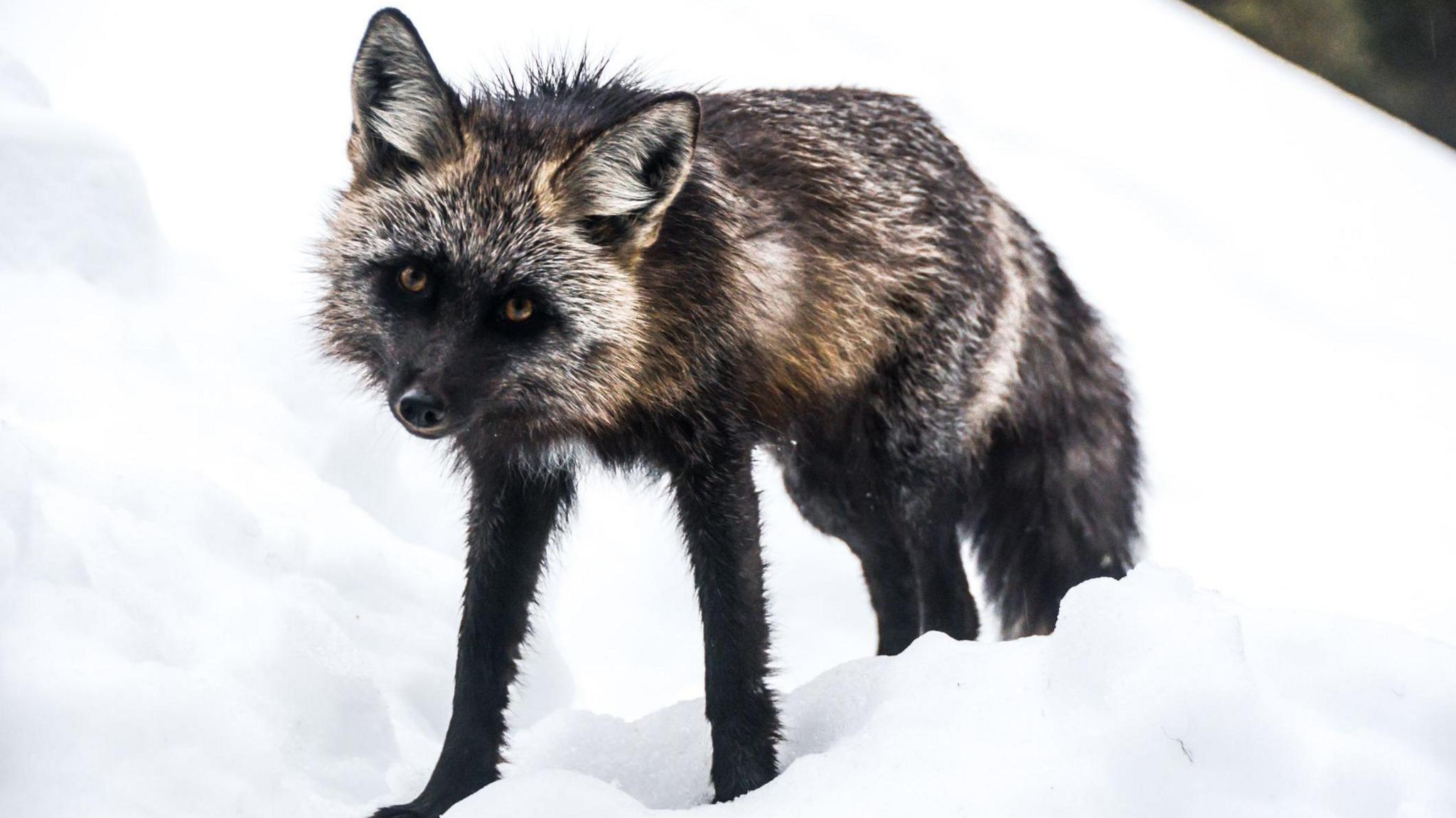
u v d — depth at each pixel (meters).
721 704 5.79
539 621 8.96
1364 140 30.89
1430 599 12.67
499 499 6.21
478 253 5.68
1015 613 8.66
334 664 6.55
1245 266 23.38
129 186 9.42
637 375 5.94
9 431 6.38
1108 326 8.97
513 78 6.75
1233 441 16.34
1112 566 8.70
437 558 8.71
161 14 22.73
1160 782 4.61
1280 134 30.25
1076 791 4.58
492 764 5.91
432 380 5.61
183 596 6.38
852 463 7.49
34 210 8.78
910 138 7.68
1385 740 4.81
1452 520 15.00
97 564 6.06
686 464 6.08
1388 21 33.28
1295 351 20.28
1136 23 35.09
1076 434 8.64
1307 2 34.34
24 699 4.97
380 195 5.89
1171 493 14.48
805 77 28.11
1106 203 24.75
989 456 8.36
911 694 5.53
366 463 9.64
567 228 5.79
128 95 19.58
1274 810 4.55
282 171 17.70
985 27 33.44
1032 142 27.08
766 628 5.97
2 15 21.55
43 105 9.98
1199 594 5.29
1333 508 14.83
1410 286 24.61
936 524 7.68
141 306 9.14
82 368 7.93
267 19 23.80
